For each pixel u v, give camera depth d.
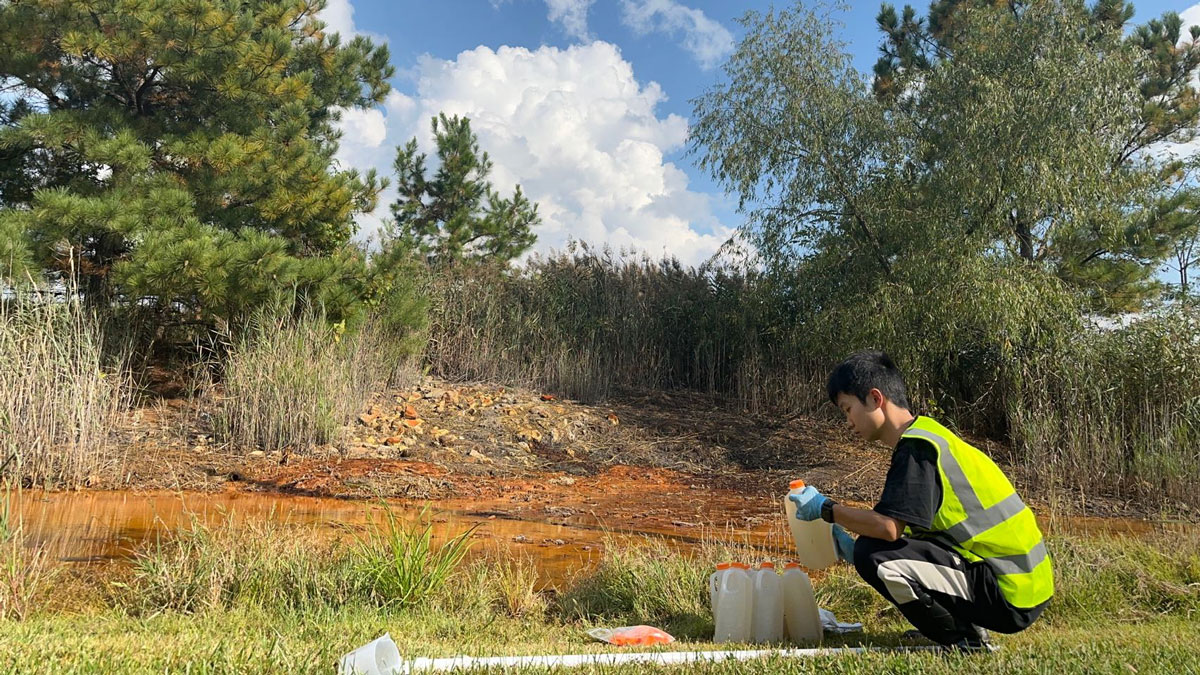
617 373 15.45
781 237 13.98
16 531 4.77
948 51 17.39
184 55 11.80
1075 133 11.92
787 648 3.48
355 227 14.09
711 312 15.86
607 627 4.53
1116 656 3.04
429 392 13.23
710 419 13.66
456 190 20.72
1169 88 16.70
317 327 11.50
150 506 7.69
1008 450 12.23
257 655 3.00
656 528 7.77
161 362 12.83
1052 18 12.40
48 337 9.18
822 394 13.98
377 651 2.79
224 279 10.66
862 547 3.51
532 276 16.19
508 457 11.16
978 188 12.02
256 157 12.11
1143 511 9.34
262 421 10.43
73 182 11.75
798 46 13.69
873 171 13.48
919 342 12.31
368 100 16.19
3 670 2.54
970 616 3.41
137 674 2.62
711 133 14.24
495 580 5.16
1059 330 11.80
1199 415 10.52
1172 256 15.88
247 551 4.94
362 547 5.11
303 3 14.05
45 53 12.01
